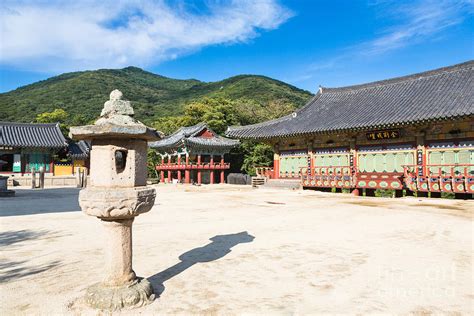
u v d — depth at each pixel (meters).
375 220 13.20
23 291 5.59
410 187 23.22
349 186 27.09
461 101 21.92
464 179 20.80
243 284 5.96
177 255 7.91
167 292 5.57
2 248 8.56
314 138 31.59
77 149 50.00
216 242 9.30
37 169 44.69
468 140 22.45
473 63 25.78
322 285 5.91
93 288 5.20
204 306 5.02
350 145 28.70
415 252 8.13
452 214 14.83
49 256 7.79
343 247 8.69
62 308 4.91
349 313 4.78
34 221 12.91
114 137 5.22
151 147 50.66
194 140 45.03
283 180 33.25
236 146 48.84
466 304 5.08
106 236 5.30
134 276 5.43
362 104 29.98
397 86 30.16
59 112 81.25
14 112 94.50
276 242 9.30
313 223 12.59
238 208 17.62
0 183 25.45
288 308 4.96
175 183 47.22
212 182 46.59
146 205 5.18
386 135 26.23
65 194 27.09
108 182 5.17
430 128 24.17
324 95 36.44
